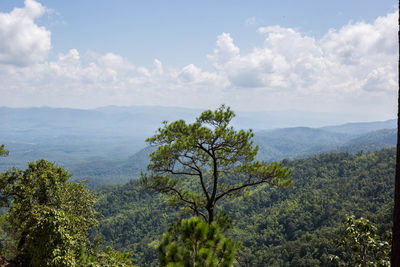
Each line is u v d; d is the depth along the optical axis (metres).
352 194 109.69
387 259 6.34
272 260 75.25
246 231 107.75
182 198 10.99
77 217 13.65
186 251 4.66
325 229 81.69
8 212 13.34
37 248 8.56
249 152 10.70
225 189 11.41
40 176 13.41
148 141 10.58
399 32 2.70
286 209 110.19
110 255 14.80
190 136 9.77
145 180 10.73
